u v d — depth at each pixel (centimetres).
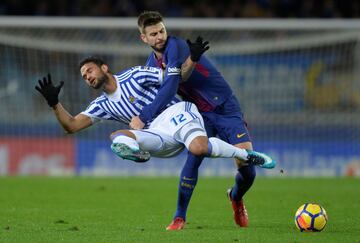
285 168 6550
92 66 2947
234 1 8062
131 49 6688
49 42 6694
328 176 6481
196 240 2616
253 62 6669
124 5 7969
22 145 6512
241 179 3133
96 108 3048
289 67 6669
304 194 4825
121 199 4488
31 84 6669
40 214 3656
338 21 6412
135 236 2736
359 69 6625
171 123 2931
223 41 6675
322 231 2891
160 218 3484
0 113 6612
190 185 2880
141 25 3041
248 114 6662
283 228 3034
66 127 3012
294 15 7950
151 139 2881
